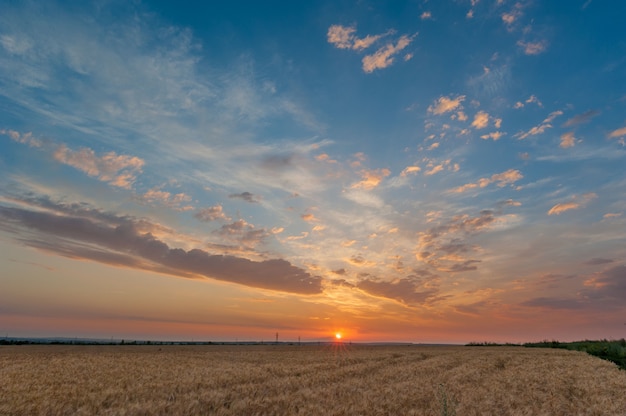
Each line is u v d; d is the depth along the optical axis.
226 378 20.88
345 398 15.48
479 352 52.19
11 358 36.22
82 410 12.91
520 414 13.05
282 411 13.23
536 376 23.45
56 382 19.22
